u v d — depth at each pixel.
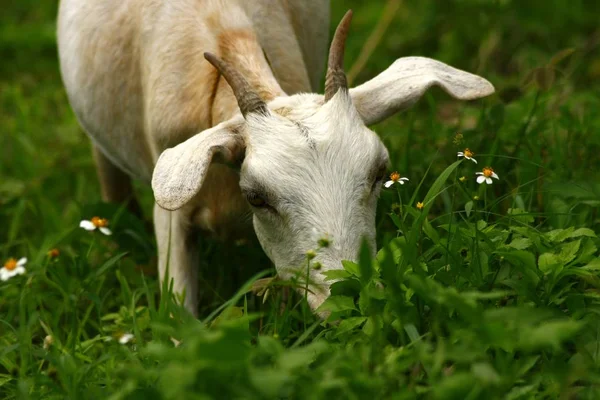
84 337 7.84
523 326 5.73
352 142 6.99
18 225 10.13
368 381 5.38
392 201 8.74
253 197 7.11
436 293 5.89
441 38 13.84
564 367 5.98
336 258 6.72
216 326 5.98
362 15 15.02
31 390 6.77
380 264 5.88
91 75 9.19
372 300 6.43
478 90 7.73
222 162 7.31
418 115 12.36
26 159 11.83
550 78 9.38
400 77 7.81
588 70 13.05
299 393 5.44
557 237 6.96
